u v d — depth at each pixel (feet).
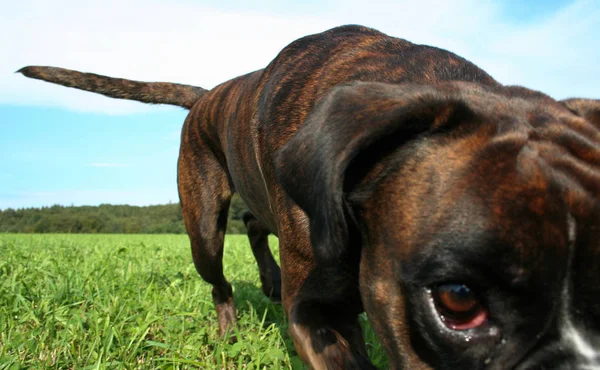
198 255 2.21
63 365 1.61
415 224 0.94
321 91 1.38
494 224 0.85
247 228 2.58
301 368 1.64
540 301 0.83
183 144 2.30
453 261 0.87
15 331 1.87
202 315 2.23
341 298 1.30
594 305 0.82
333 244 0.95
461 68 1.32
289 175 1.03
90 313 2.00
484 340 0.87
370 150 1.04
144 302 2.25
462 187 0.91
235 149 1.82
